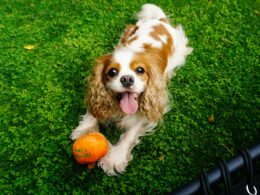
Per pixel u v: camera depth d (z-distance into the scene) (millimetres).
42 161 476
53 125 518
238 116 546
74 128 520
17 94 559
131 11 717
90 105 496
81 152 430
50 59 617
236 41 663
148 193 448
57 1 731
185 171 478
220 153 501
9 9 712
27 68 602
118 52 459
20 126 516
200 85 589
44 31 670
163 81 487
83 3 729
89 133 460
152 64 465
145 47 539
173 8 727
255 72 612
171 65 602
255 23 700
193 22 697
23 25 681
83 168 473
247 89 585
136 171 472
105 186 456
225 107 560
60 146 497
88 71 601
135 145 503
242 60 628
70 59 619
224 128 530
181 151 500
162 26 597
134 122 510
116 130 527
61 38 657
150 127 516
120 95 469
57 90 565
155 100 482
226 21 701
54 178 459
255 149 222
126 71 438
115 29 681
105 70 455
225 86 589
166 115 542
